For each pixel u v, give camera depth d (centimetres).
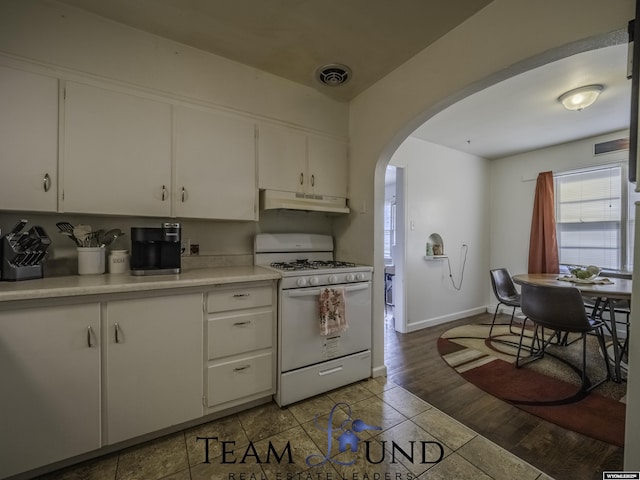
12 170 140
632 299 90
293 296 188
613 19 109
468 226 421
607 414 179
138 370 146
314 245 258
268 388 186
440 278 388
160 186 176
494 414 180
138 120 170
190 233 215
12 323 120
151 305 149
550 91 241
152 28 169
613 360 258
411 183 356
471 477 132
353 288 212
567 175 376
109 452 146
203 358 164
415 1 148
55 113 149
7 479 125
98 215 175
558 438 158
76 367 132
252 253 238
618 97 250
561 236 384
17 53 141
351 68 208
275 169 218
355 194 249
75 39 153
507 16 142
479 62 155
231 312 173
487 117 293
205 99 190
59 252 174
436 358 268
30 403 123
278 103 220
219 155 195
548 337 316
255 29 170
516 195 421
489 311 448
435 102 180
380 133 223
